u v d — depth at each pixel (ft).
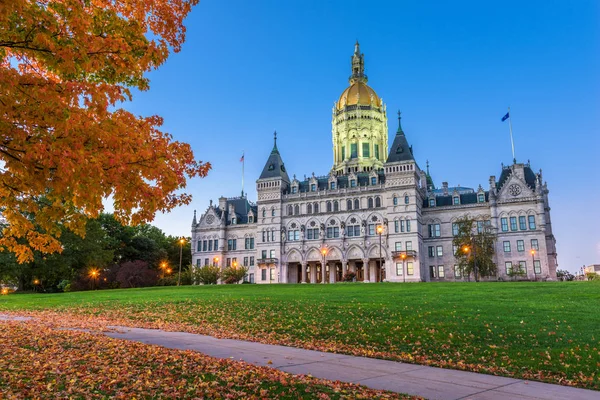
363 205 354.95
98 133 39.52
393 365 57.26
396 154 348.79
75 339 68.23
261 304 121.19
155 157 44.29
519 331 76.07
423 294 138.62
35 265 265.34
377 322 88.02
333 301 123.24
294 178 388.98
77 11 40.68
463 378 50.67
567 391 45.60
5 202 45.19
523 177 330.13
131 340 71.10
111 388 41.86
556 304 106.73
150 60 48.34
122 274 338.95
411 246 332.39
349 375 50.72
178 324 98.07
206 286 238.27
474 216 341.41
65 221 48.47
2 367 48.34
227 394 40.16
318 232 365.40
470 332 76.43
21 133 36.81
